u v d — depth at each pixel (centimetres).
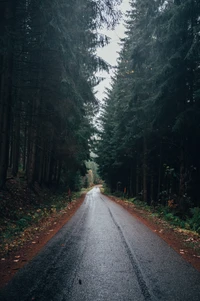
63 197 2166
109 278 432
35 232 798
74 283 407
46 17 886
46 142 1880
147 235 796
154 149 2042
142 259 541
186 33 1147
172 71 1177
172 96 1223
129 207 1841
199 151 1338
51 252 575
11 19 918
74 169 2708
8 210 945
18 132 1605
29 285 395
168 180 1980
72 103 1388
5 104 1019
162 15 1138
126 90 2072
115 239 721
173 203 1412
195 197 1359
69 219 1095
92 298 358
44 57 1198
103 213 1355
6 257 531
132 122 1772
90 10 997
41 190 1812
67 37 959
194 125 1159
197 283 418
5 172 1070
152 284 411
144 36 1373
